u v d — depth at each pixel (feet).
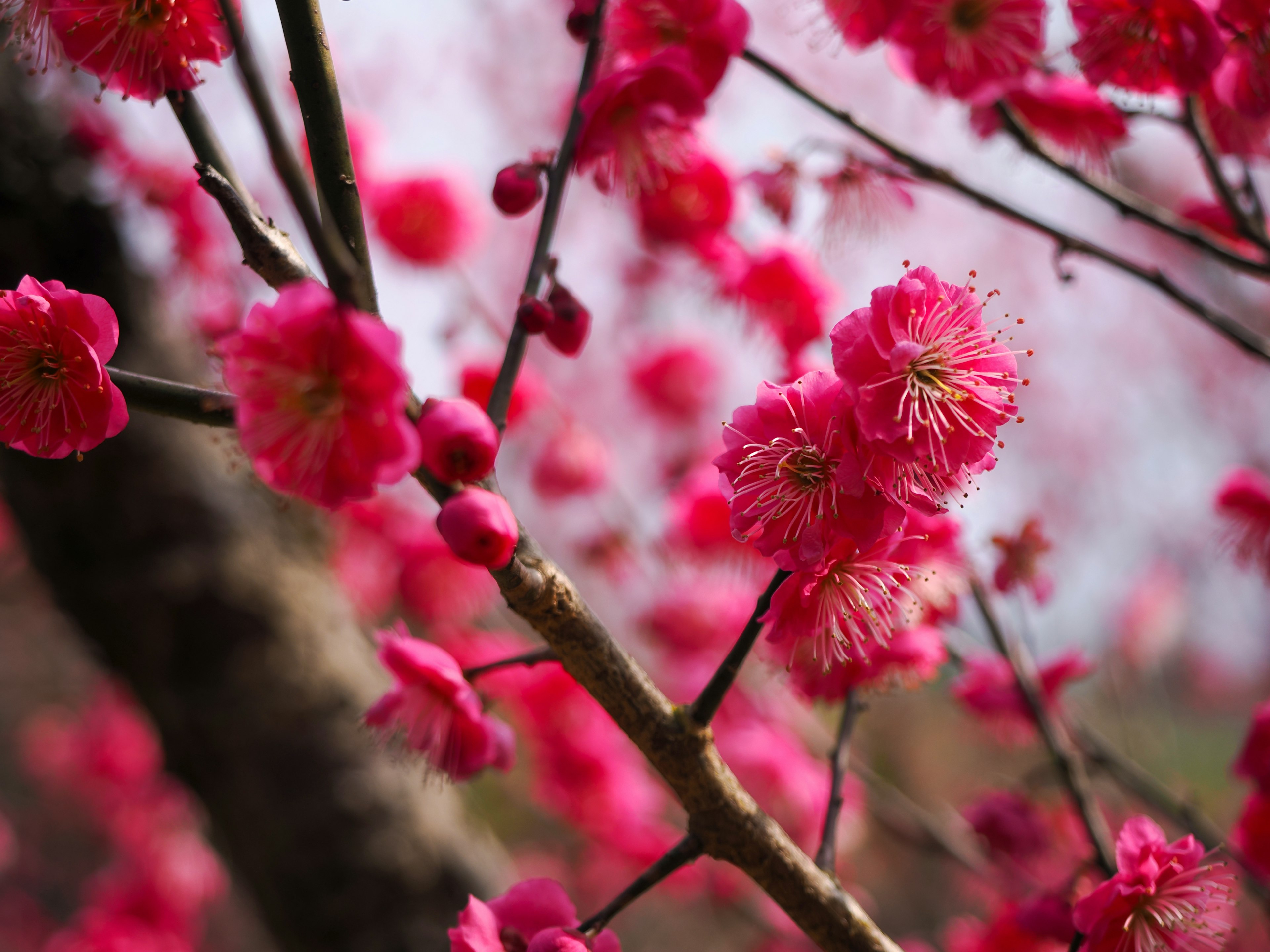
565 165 1.55
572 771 2.91
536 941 1.44
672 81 1.59
